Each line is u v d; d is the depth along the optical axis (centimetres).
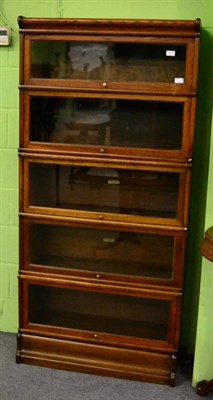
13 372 245
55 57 229
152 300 244
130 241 243
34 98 232
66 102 233
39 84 227
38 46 228
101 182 239
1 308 286
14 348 268
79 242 249
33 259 248
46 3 254
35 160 234
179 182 224
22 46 225
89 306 255
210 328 232
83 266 245
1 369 247
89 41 221
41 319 254
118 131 233
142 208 237
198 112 247
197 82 225
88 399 224
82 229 246
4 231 279
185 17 244
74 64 228
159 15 246
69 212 237
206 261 228
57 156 231
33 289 252
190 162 220
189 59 213
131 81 223
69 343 246
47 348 249
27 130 232
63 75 229
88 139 235
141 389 234
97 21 216
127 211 237
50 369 248
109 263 246
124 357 241
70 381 238
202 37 241
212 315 231
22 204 239
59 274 243
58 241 251
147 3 246
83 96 226
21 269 246
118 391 231
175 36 213
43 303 257
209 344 233
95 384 237
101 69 226
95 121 234
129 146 229
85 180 240
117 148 227
